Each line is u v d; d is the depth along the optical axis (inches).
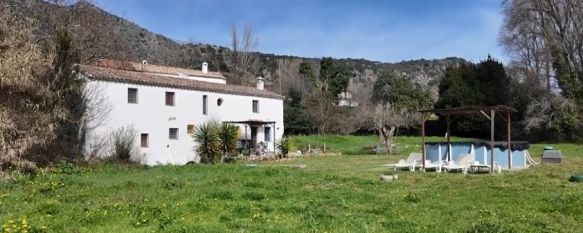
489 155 1056.2
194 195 561.3
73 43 1090.7
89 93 1185.4
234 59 3203.7
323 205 498.3
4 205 494.0
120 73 1336.1
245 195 556.4
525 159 1114.7
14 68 806.5
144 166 1088.2
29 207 480.1
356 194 583.8
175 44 4015.8
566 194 569.6
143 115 1333.7
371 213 461.1
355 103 2928.2
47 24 1278.3
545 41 2021.4
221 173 879.1
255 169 949.8
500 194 597.9
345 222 407.2
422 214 456.1
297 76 3129.9
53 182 684.7
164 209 454.0
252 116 1758.1
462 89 2297.0
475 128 2256.4
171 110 1424.7
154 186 658.2
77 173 891.4
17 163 800.9
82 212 442.3
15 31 839.1
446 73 2509.8
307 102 2591.0
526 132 2058.3
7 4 969.5
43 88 867.4
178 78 1614.2
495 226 376.5
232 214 437.7
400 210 477.1
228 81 2930.6
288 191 610.9
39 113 858.8
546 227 396.2
